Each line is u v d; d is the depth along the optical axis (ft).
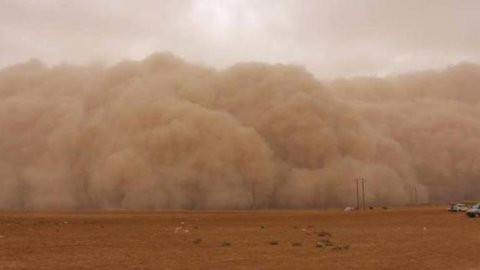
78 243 91.35
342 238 102.47
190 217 195.31
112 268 60.64
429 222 154.40
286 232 119.96
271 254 74.23
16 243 89.61
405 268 60.59
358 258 69.41
